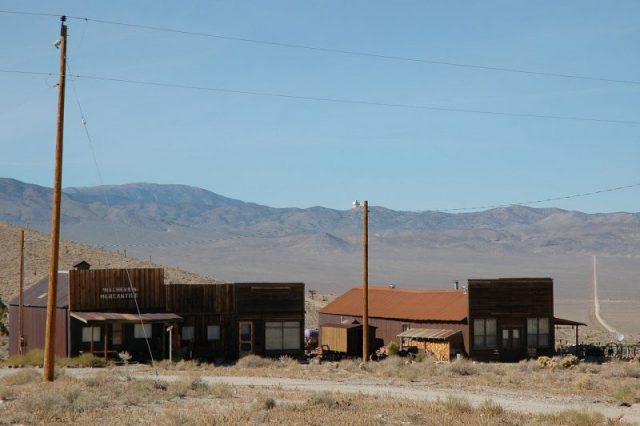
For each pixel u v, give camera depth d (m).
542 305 62.78
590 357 62.66
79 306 52.06
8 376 35.84
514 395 35.16
